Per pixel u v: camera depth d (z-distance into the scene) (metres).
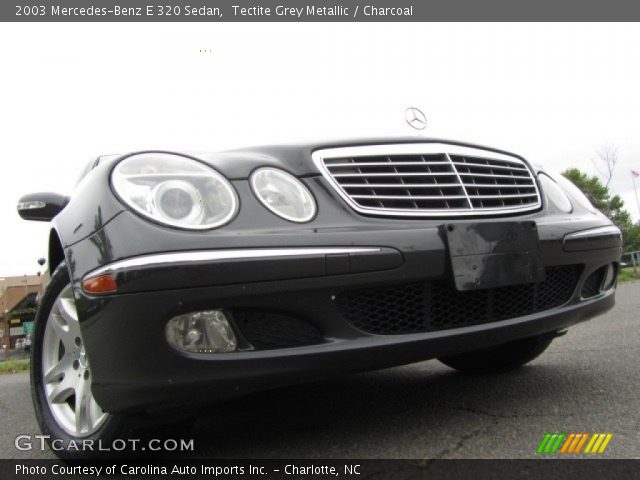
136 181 1.64
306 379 1.63
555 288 2.11
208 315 1.56
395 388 2.62
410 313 1.77
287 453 1.82
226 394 1.57
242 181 1.70
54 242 2.14
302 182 1.79
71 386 1.98
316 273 1.60
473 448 1.70
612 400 2.06
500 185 2.11
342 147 1.91
